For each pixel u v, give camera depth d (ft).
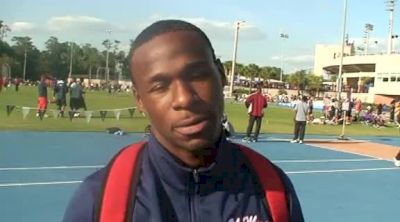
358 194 33.06
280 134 73.36
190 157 4.42
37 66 423.64
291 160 47.55
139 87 4.31
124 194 4.46
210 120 4.20
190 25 4.38
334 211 28.02
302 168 43.06
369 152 57.72
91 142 51.11
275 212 4.76
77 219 4.50
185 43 4.18
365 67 336.70
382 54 316.40
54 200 26.61
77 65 451.53
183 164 4.46
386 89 304.71
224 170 4.62
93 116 83.05
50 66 434.30
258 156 5.04
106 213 4.38
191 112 4.11
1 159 37.93
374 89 311.06
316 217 26.50
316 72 413.80
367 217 27.09
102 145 49.24
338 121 106.32
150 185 4.48
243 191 4.72
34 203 25.84
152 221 4.36
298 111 63.31
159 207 4.41
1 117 71.31
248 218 4.66
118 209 4.39
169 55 4.14
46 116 76.69
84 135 57.00
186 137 4.17
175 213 4.49
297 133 63.82
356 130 94.27
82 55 456.86
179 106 4.08
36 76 422.82
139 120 78.69
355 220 26.32
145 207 4.42
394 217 27.40
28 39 418.10
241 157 4.89
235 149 4.90
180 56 4.13
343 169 43.78
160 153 4.47
